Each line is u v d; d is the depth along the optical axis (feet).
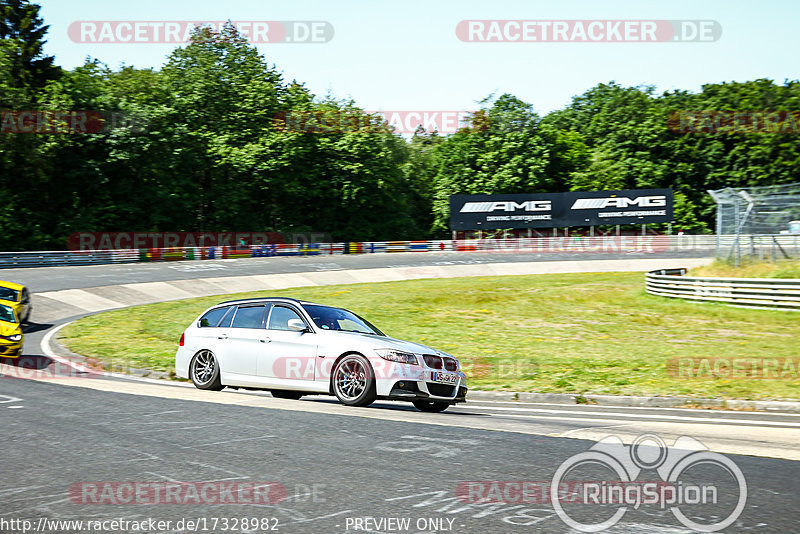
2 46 183.93
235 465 18.35
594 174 240.32
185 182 192.44
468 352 53.67
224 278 121.49
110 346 55.77
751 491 16.46
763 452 20.97
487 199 190.49
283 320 32.99
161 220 188.96
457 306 87.15
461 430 23.45
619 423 27.71
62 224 176.45
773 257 86.22
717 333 64.28
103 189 185.06
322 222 223.51
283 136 208.33
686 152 245.65
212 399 29.73
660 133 248.93
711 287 83.41
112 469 17.89
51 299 91.40
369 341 30.12
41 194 181.88
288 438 21.59
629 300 90.38
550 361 48.96
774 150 235.81
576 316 77.15
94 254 140.67
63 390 31.81
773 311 75.56
